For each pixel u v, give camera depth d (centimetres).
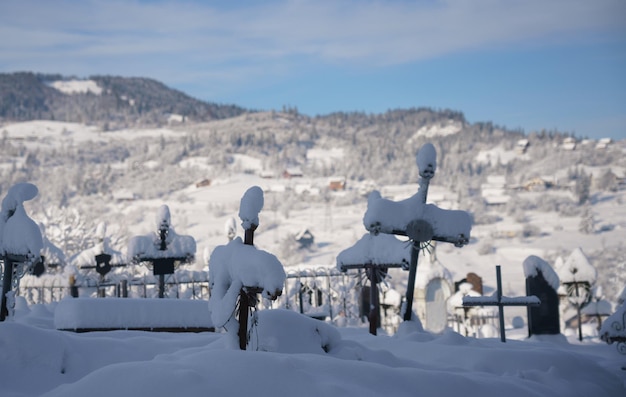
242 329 911
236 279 903
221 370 682
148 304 1309
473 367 1038
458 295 2975
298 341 993
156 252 2031
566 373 1015
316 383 708
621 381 1066
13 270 1238
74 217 5766
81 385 653
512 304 1387
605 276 10488
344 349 1025
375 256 1541
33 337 909
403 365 1029
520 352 1061
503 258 14288
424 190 1339
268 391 675
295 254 14562
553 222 19262
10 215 1220
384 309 2536
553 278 2125
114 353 996
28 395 815
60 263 3250
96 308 1272
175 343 1075
